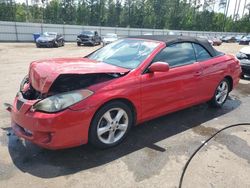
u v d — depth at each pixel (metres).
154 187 2.90
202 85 4.75
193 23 83.75
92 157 3.43
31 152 3.50
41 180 2.95
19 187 2.83
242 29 87.06
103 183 2.94
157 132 4.23
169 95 4.15
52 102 3.10
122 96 3.51
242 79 8.77
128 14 80.06
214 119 4.90
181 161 3.42
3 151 3.50
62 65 3.56
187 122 4.70
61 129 3.08
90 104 3.22
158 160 3.43
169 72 4.09
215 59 5.06
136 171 3.17
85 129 3.26
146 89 3.78
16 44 27.45
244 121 4.88
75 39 38.78
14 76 8.42
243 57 8.53
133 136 4.05
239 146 3.89
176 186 2.93
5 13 59.03
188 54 4.56
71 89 3.33
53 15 70.31
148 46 4.20
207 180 3.04
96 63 3.93
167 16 83.62
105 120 3.51
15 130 3.44
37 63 3.72
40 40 24.47
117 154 3.53
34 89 3.53
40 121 3.06
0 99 5.69
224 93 5.52
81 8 72.88
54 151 3.53
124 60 4.08
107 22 78.00
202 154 3.61
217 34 63.47
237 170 3.27
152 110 3.99
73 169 3.17
